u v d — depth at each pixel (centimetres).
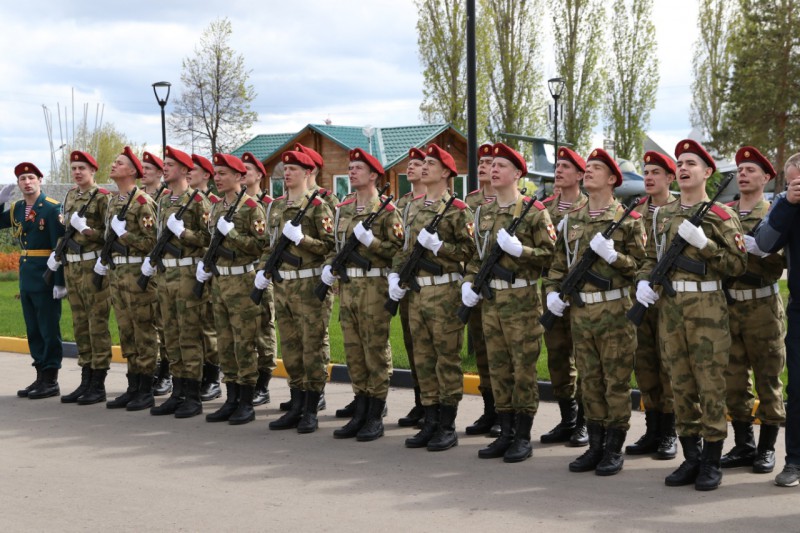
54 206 893
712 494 559
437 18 3228
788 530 491
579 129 3491
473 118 988
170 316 823
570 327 693
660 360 652
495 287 654
